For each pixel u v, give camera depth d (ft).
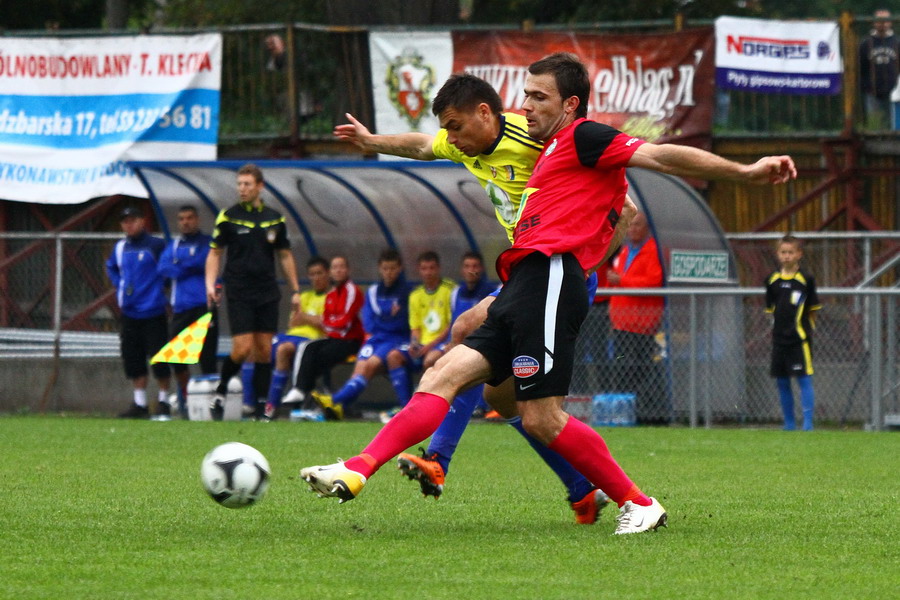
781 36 173.47
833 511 62.75
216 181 150.51
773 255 159.84
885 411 127.24
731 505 65.21
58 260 160.35
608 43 173.06
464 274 136.87
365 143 63.16
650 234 136.98
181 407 147.64
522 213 53.93
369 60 176.14
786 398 128.06
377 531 55.11
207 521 58.03
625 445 105.60
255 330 137.18
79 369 159.12
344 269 142.92
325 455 93.71
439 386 53.16
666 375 134.21
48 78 169.78
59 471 81.20
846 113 176.86
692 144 172.45
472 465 88.07
